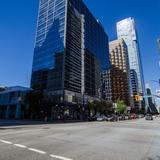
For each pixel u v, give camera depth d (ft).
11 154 25.58
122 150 30.53
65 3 294.25
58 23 289.74
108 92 499.10
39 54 299.58
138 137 48.65
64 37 271.08
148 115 225.35
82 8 343.46
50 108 212.64
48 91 258.57
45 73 275.80
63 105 241.96
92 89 318.65
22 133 52.08
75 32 301.63
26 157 24.07
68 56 268.62
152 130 70.74
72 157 24.93
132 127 86.99
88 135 51.06
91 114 274.77
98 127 83.25
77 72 283.38
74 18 306.96
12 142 35.73
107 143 37.52
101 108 268.21
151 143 38.78
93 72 334.44
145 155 27.25
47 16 317.22
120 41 589.73
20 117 222.69
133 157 25.79
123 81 536.42
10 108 237.86
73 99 257.14
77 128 75.46
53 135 48.73
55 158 24.06
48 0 328.70
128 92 548.31
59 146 32.60
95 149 30.73
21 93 227.61
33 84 286.25
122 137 47.98
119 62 570.46
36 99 200.34
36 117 218.59
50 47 285.23
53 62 270.87
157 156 26.81
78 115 260.01
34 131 58.70
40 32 317.22
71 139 42.09
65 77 252.42
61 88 244.63
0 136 44.86
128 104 531.09
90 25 362.53
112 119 183.21
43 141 37.76
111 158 24.88
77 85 276.00
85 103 277.64
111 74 522.88
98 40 387.75
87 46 328.29
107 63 415.03
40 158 23.75
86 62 314.55
